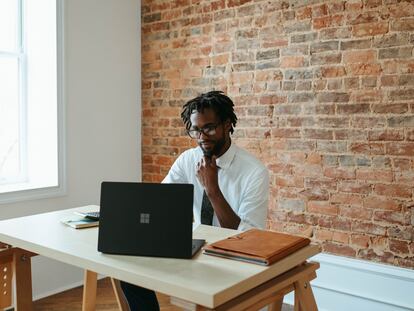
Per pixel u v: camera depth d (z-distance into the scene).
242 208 2.23
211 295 1.20
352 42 2.90
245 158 2.32
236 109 3.46
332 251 3.05
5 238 1.81
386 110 2.79
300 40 3.12
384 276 2.85
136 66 4.00
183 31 3.75
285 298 3.28
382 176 2.83
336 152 3.00
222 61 3.52
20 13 3.48
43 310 3.14
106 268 1.44
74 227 1.92
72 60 3.47
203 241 1.70
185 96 3.76
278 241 1.60
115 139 3.86
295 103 3.16
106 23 3.72
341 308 3.04
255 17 3.33
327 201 3.06
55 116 3.37
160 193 1.54
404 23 2.71
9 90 3.43
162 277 1.33
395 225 2.79
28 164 3.57
